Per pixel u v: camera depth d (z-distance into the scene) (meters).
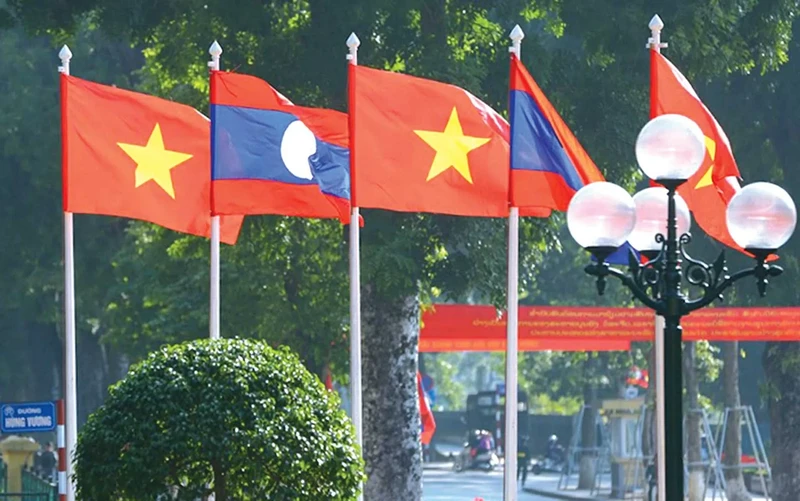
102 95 32.66
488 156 30.89
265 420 22.70
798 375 63.50
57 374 92.88
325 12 42.38
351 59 30.58
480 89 43.00
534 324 57.28
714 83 58.03
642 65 44.97
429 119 30.70
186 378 22.95
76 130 32.44
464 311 56.47
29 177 74.44
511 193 30.06
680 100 30.61
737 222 22.08
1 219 74.50
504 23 46.59
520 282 45.59
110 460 22.78
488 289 43.41
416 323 44.84
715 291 22.33
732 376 73.75
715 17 43.09
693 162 21.88
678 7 42.91
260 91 32.16
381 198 30.48
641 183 64.06
